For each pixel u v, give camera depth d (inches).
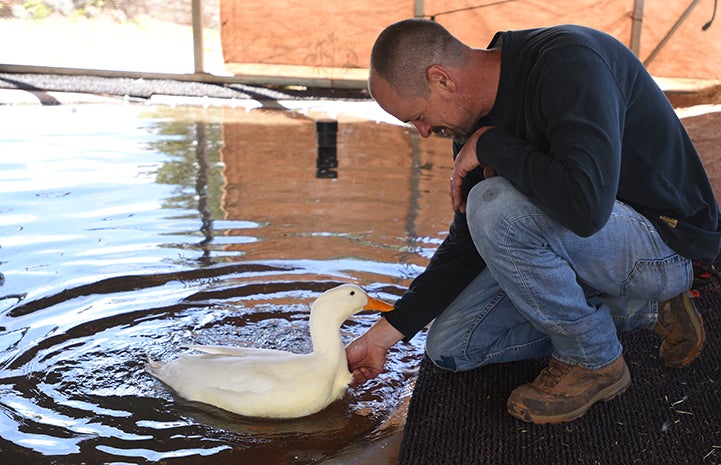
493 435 94.7
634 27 351.3
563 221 83.0
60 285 137.6
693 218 93.2
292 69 359.9
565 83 82.7
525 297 92.4
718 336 119.6
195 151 243.9
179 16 374.0
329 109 325.1
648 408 100.1
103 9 377.4
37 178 203.5
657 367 110.6
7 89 317.7
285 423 100.1
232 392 100.6
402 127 297.6
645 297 96.5
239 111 315.3
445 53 87.4
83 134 259.4
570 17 352.2
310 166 231.9
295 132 279.9
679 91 358.6
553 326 93.3
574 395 96.0
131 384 108.0
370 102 334.6
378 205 194.2
